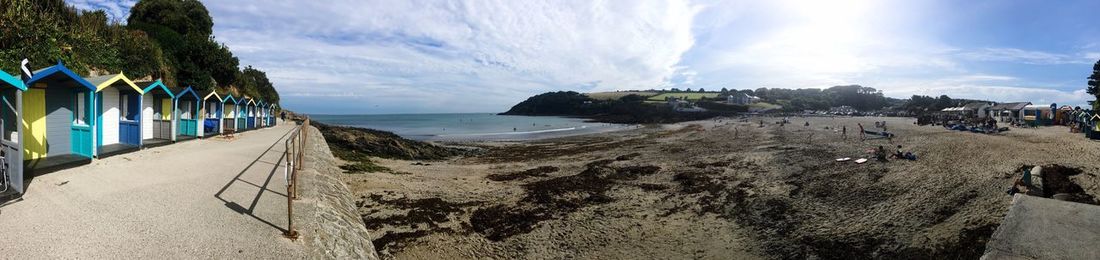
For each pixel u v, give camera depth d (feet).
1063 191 42.24
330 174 47.52
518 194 51.65
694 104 467.11
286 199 30.60
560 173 67.97
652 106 451.12
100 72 71.56
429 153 101.91
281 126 119.03
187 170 38.50
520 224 41.04
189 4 137.08
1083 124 111.75
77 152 40.70
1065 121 146.92
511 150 115.03
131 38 87.51
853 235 36.19
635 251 35.53
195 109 70.08
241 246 21.45
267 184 34.83
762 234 38.55
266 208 27.96
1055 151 68.74
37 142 37.58
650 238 38.17
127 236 21.48
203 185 32.94
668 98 526.16
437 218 41.45
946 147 78.33
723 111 427.33
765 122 245.04
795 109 488.85
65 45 64.44
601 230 39.88
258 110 105.70
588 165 74.64
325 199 32.94
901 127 159.43
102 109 48.06
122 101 51.70
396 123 332.39
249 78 172.45
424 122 352.90
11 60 53.98
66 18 75.87
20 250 19.08
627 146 115.24
